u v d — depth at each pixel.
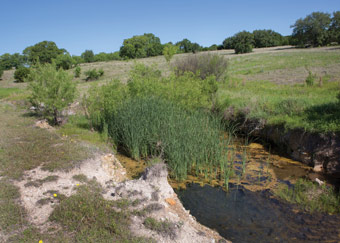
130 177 6.78
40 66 11.12
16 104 17.20
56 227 3.95
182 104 10.57
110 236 3.72
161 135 7.86
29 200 4.70
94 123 11.19
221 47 74.62
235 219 4.99
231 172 7.04
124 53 75.81
